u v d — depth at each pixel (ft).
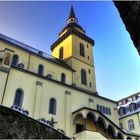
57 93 110.93
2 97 86.74
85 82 151.02
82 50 172.14
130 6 10.38
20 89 96.58
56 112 104.12
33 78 104.73
